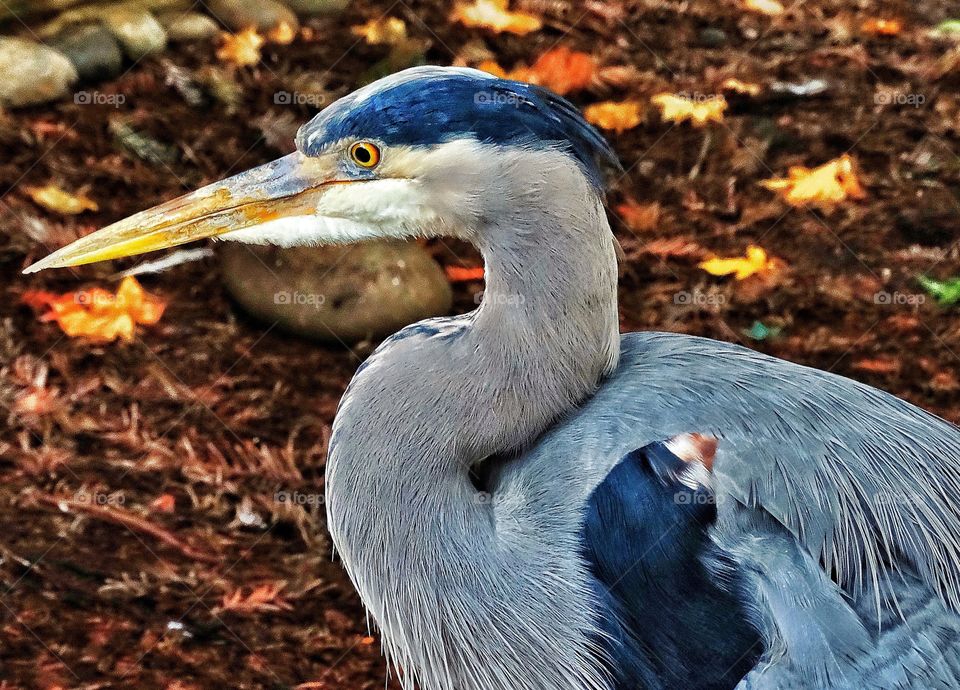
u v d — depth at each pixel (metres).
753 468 3.26
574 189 3.24
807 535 3.20
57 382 5.75
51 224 6.40
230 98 7.24
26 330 5.96
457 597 3.35
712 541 3.25
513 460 3.47
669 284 6.29
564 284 3.29
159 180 6.69
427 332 3.48
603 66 7.67
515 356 3.34
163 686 4.60
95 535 5.14
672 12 8.23
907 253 6.43
